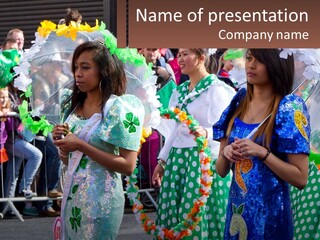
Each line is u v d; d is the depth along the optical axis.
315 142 5.30
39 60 5.45
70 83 5.47
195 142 6.12
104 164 4.85
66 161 5.15
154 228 5.91
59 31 5.27
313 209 5.75
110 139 4.86
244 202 4.48
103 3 13.29
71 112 5.06
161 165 6.39
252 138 4.48
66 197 4.91
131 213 9.25
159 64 9.31
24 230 8.20
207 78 6.23
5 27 13.90
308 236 5.78
